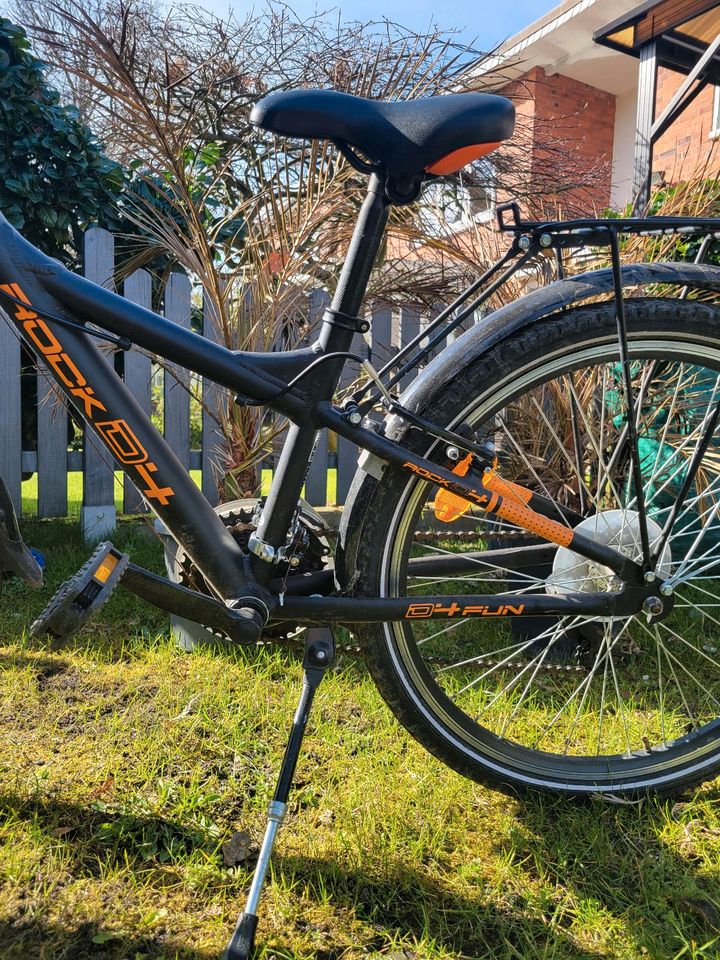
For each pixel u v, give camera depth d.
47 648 2.00
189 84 2.65
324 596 1.26
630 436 1.28
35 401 3.44
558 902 1.18
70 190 3.21
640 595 1.33
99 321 1.11
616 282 1.20
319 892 1.18
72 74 2.66
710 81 3.59
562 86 7.43
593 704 1.77
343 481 3.62
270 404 1.16
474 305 1.27
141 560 2.79
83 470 3.16
